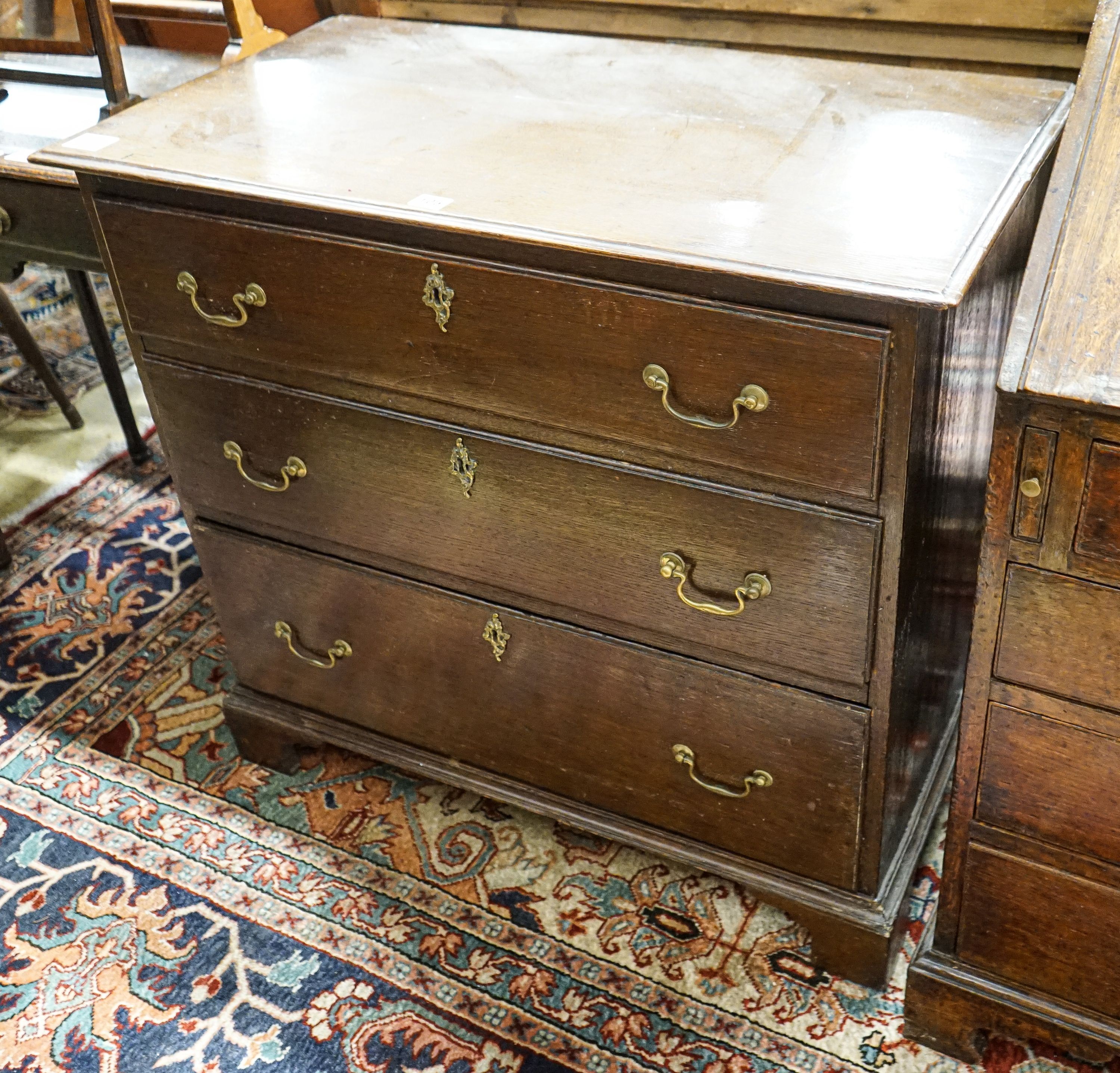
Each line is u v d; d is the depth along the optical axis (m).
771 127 1.37
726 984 1.59
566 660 1.54
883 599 1.27
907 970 1.57
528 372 1.31
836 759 1.41
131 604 2.26
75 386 2.85
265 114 1.50
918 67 1.78
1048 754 1.20
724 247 1.14
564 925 1.68
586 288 1.21
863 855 1.49
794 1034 1.53
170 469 1.69
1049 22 1.64
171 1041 1.56
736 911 1.69
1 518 2.47
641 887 1.72
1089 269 1.04
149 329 1.54
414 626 1.64
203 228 1.39
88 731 2.01
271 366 1.49
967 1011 1.45
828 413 1.17
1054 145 1.32
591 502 1.37
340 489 1.55
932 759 1.70
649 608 1.42
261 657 1.83
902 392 1.13
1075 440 1.00
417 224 1.24
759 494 1.26
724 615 1.37
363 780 1.91
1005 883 1.33
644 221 1.19
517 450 1.38
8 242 1.85
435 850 1.79
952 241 1.12
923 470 1.22
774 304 1.14
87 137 1.46
